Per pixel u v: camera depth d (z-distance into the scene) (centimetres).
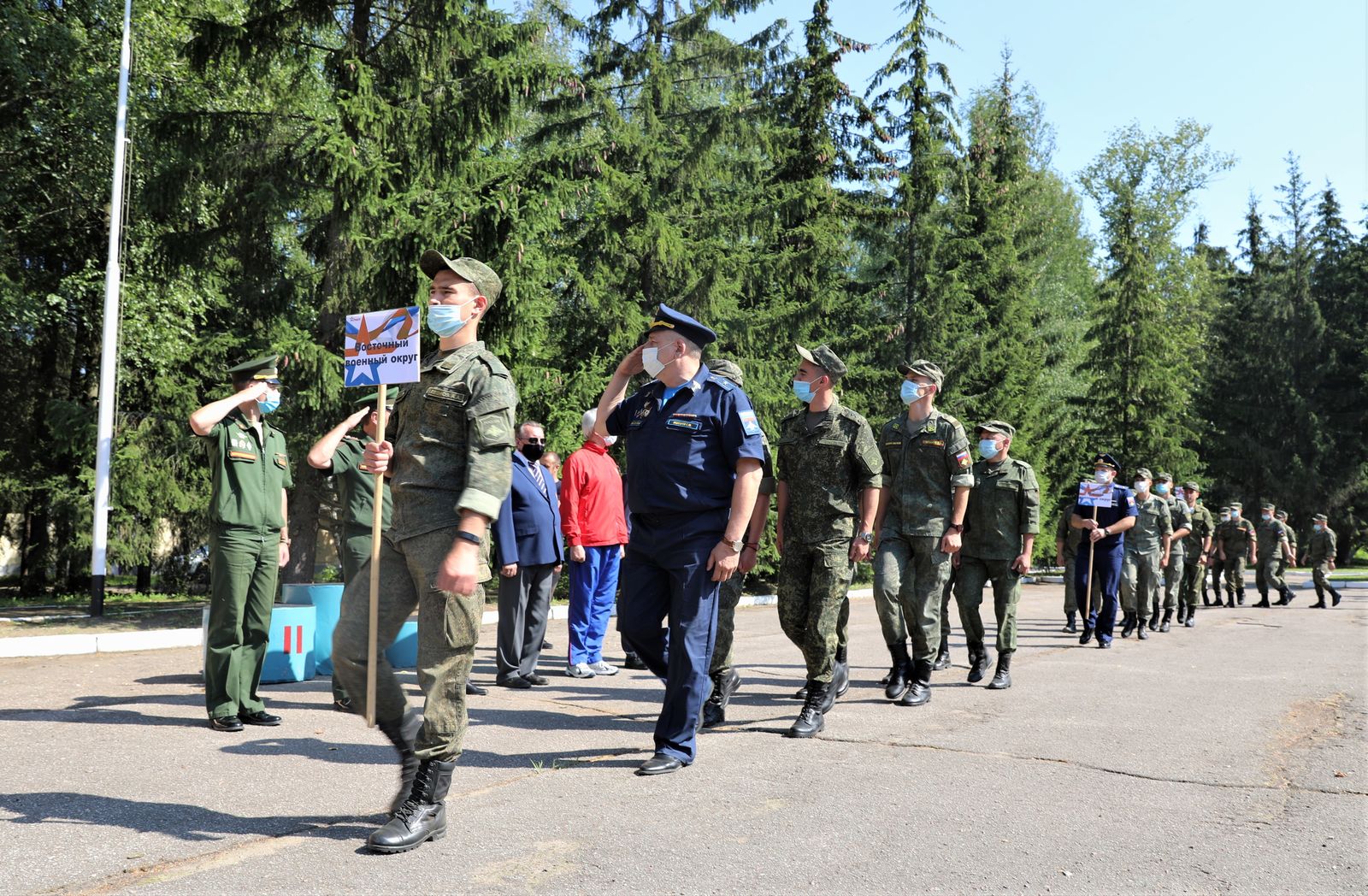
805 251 1986
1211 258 5925
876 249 2361
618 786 436
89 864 329
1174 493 1666
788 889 315
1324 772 472
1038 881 325
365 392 1259
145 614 1367
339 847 349
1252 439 4216
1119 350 3127
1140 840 368
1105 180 4581
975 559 744
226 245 1362
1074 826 385
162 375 1867
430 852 344
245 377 561
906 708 639
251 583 557
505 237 1218
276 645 708
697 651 470
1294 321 4347
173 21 1789
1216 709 640
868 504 592
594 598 788
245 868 327
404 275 1207
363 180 1209
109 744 505
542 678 729
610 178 1452
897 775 460
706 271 1778
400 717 362
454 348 370
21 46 1717
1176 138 4547
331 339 1292
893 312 2348
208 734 531
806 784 443
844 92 2228
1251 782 453
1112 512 1047
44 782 429
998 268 2597
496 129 1313
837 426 582
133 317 1748
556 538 735
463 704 358
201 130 1263
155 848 346
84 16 1823
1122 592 1147
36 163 1820
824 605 568
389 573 366
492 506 339
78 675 749
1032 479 736
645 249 1725
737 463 464
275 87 1425
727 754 503
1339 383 4472
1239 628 1330
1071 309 3856
